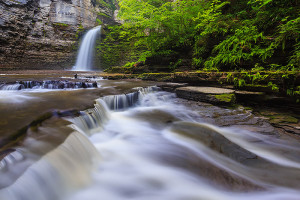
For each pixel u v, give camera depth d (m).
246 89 5.51
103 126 3.91
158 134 3.70
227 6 9.12
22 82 5.90
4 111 3.06
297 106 4.69
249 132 3.77
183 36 10.22
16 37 16.23
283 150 3.21
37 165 1.65
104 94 5.16
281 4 6.30
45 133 2.29
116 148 3.10
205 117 4.36
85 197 1.96
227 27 7.66
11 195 1.33
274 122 4.36
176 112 4.82
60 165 1.87
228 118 4.28
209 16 7.91
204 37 8.66
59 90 5.80
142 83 7.86
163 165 2.62
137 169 2.52
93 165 2.46
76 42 21.94
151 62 11.34
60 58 20.38
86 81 6.86
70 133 2.36
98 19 25.64
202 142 3.17
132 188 2.15
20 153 1.76
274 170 2.58
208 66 7.76
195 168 2.54
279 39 5.47
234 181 2.27
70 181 1.93
